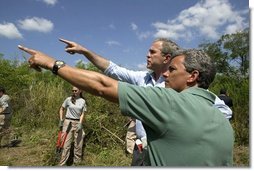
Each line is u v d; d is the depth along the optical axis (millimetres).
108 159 7566
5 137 9469
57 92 12555
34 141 9703
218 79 16719
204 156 1697
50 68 1716
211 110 1821
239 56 32719
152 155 1744
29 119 11797
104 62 3209
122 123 8641
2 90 9805
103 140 8305
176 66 2006
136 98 1683
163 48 3146
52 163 7539
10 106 9734
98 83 1693
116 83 1696
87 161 7562
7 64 15938
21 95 12938
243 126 9516
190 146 1689
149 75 3258
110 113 8805
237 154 8117
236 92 10102
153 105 1689
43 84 13422
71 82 1721
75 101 7406
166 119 1688
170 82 2023
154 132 1736
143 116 1695
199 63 1958
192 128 1701
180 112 1713
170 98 1728
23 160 7992
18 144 9555
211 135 1742
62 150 7516
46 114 11820
